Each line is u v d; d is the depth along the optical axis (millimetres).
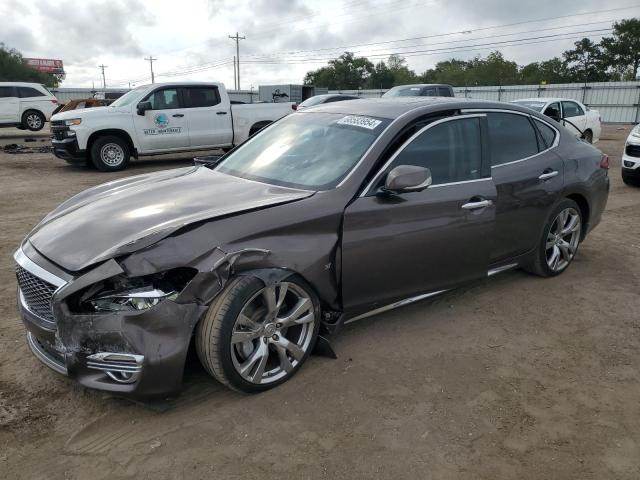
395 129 3625
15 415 2865
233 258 2781
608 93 34875
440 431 2818
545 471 2561
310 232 3119
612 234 6684
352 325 3998
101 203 3387
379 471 2523
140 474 2480
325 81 84812
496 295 4605
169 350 2650
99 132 11805
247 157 4160
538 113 4762
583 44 69562
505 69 74375
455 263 3828
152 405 2922
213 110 12930
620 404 3096
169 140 12516
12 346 3561
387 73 83188
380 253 3395
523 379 3330
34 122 21719
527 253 4555
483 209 3893
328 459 2594
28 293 2930
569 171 4723
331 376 3289
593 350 3711
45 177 11117
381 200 3393
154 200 3332
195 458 2586
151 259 2625
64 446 2652
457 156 3885
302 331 3229
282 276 2963
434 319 4129
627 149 9906
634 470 2580
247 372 2957
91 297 2611
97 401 3004
